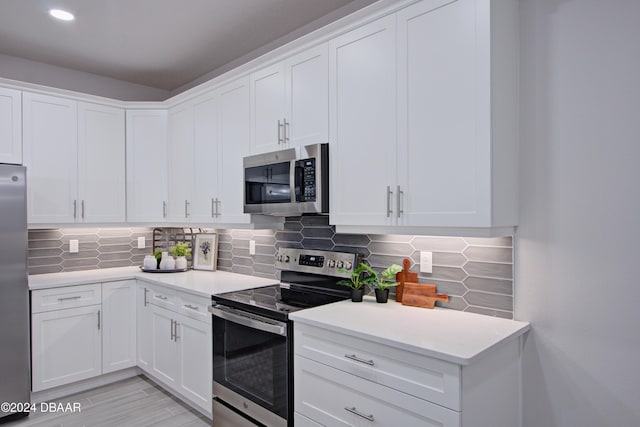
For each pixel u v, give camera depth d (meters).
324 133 2.23
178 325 2.84
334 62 2.17
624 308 1.55
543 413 1.74
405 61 1.86
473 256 1.96
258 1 2.51
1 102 2.95
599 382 1.61
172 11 2.61
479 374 1.48
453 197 1.70
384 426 1.57
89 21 2.72
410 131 1.84
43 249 3.42
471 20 1.65
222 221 2.96
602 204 1.60
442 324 1.75
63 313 2.99
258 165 2.59
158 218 3.56
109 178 3.47
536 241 1.77
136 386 3.21
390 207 1.92
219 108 2.99
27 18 2.66
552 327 1.72
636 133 1.53
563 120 1.70
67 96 3.26
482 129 1.62
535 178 1.77
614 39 1.57
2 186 2.67
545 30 1.75
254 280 3.03
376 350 1.60
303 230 2.82
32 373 2.85
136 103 3.53
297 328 1.93
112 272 3.50
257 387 2.16
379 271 2.34
